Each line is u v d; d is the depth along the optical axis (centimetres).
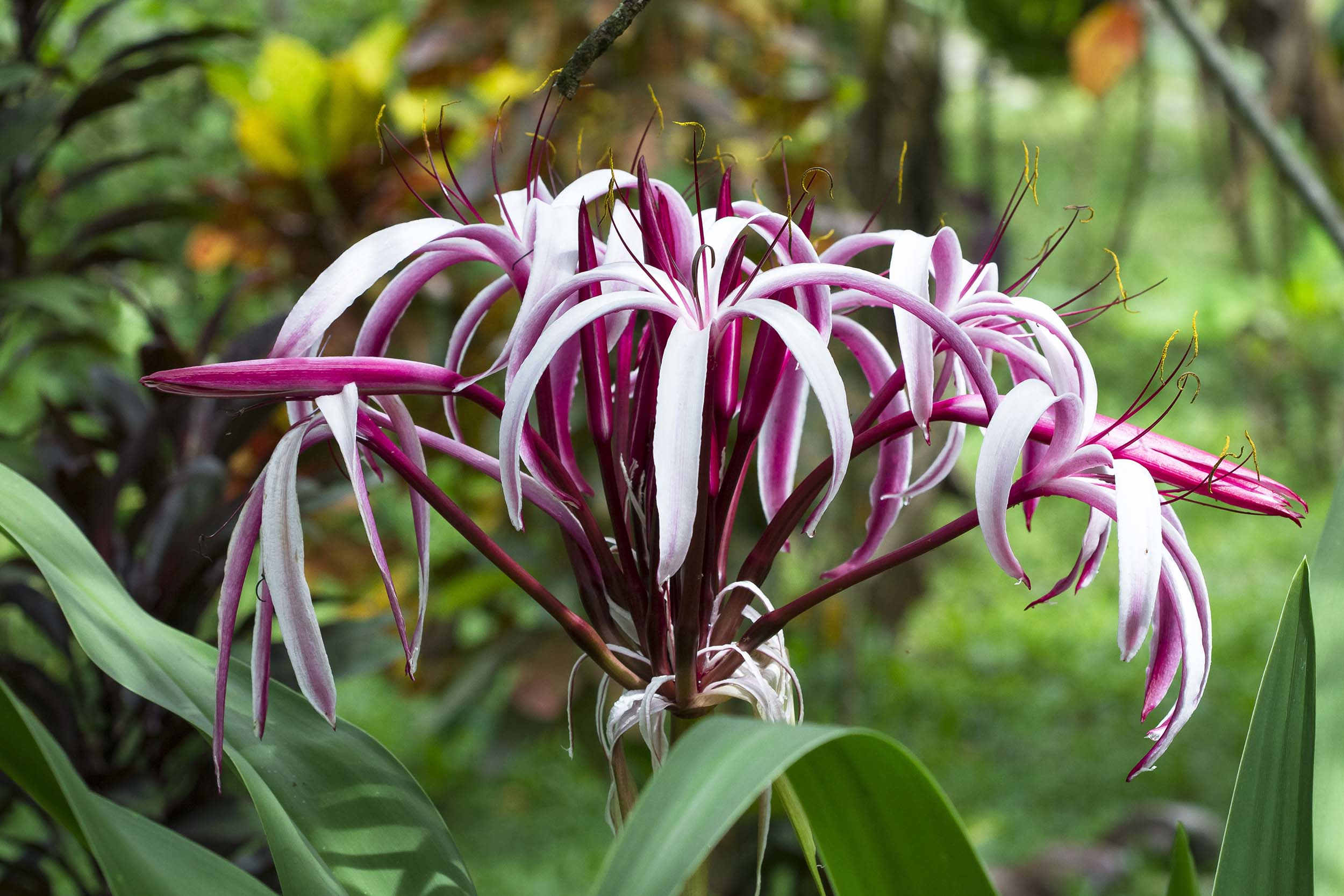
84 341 210
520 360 108
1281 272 352
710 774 97
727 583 122
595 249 113
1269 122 233
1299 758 109
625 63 266
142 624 117
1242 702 504
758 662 113
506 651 311
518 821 436
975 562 671
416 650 110
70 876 162
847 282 107
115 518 158
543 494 112
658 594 111
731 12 271
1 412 383
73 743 156
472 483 297
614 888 95
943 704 520
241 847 160
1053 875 320
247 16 533
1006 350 111
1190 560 110
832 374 105
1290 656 109
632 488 112
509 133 274
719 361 111
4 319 211
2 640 228
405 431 112
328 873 110
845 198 279
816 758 104
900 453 120
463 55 282
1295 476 611
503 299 265
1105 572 658
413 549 303
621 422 112
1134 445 110
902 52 287
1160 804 425
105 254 206
